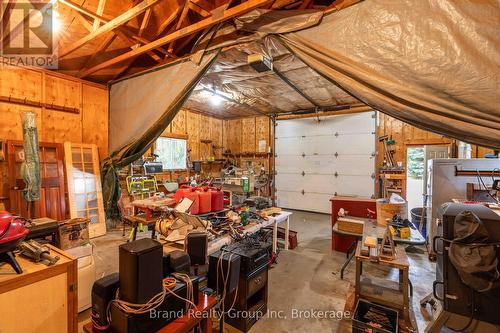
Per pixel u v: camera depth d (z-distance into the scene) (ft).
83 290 7.33
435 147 15.20
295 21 7.41
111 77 14.15
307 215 21.72
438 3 5.54
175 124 23.29
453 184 11.27
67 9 9.44
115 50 12.12
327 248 13.33
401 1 5.97
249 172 23.00
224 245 7.68
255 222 10.15
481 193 10.85
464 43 5.29
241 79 16.01
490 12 5.05
